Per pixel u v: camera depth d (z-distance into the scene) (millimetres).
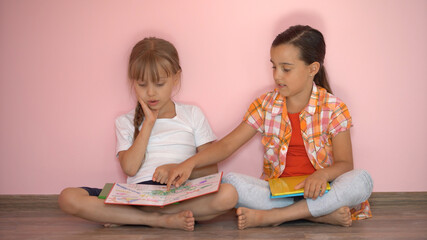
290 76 1779
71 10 2129
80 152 2170
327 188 1647
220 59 2127
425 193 2102
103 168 2174
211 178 1738
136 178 1898
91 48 2139
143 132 1878
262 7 2098
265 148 1955
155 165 1914
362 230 1650
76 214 1692
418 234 1599
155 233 1647
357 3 2074
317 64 1821
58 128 2164
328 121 1849
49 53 2143
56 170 2174
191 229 1650
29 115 2160
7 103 2156
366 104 2102
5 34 2141
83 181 2180
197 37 2123
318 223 1748
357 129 2111
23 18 2133
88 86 2152
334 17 2084
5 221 1865
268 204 1728
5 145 2170
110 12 2127
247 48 2117
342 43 2090
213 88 2141
